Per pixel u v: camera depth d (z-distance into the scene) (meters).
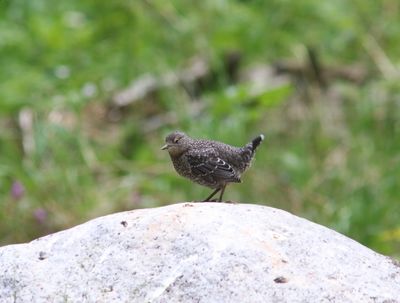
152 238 6.82
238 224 6.93
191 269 6.53
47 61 15.20
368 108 14.48
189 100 15.70
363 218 12.48
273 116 15.21
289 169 13.34
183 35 16.00
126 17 15.98
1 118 14.96
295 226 7.15
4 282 6.83
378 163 13.70
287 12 16.22
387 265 6.91
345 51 16.80
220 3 16.20
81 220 12.55
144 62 15.62
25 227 12.34
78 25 16.06
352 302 6.30
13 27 15.87
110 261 6.75
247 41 15.95
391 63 16.45
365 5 16.84
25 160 13.70
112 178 13.87
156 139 14.97
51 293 6.66
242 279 6.41
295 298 6.29
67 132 13.55
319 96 15.68
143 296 6.50
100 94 15.33
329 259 6.74
